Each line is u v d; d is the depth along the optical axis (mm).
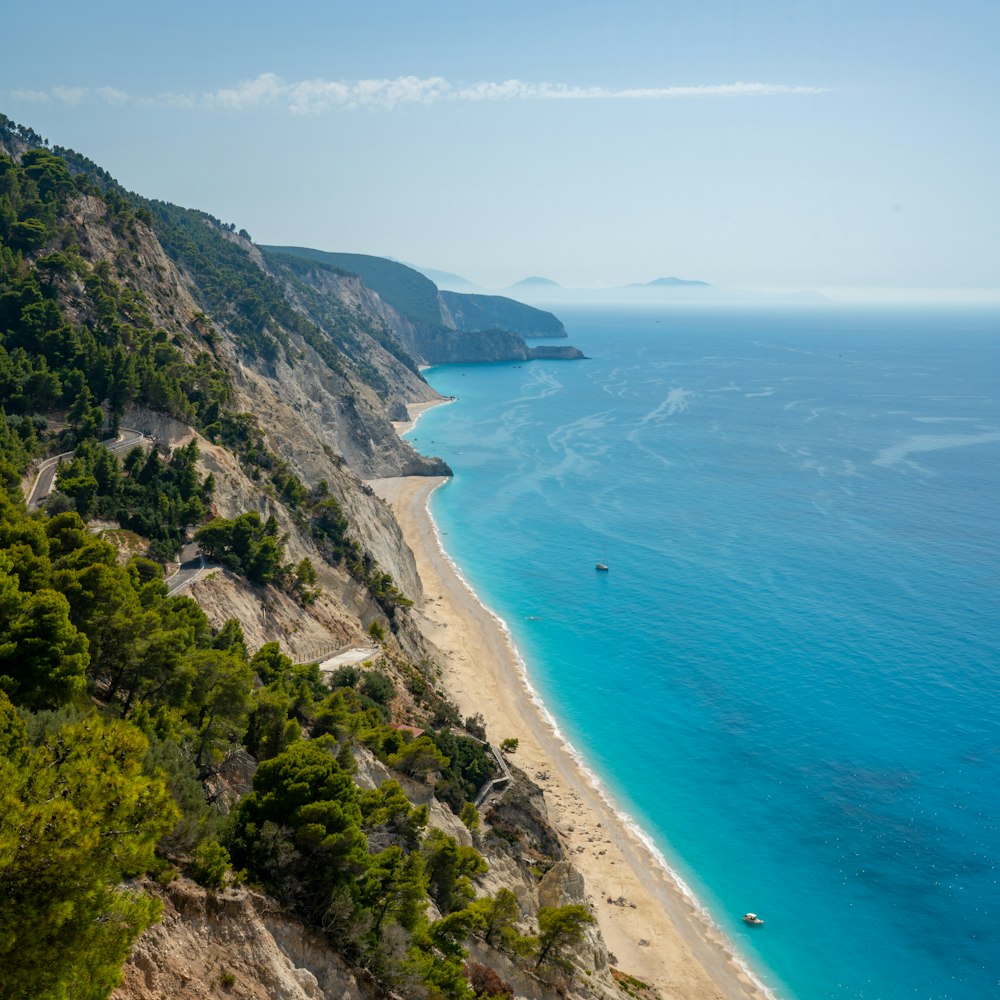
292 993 30297
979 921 72875
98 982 22109
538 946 51438
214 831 33625
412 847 49250
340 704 62625
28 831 20703
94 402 98625
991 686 109812
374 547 135625
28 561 45938
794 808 87625
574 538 173000
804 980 67438
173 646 46250
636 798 89250
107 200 141000
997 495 198125
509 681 113688
